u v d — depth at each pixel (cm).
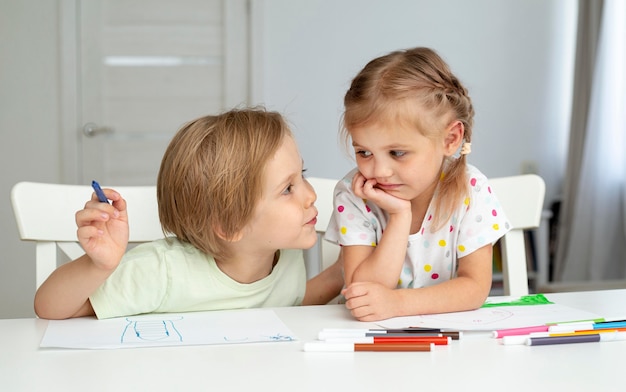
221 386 61
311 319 90
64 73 343
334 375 64
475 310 96
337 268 127
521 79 365
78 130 345
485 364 68
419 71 97
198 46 350
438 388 61
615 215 333
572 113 349
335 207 115
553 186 369
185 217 101
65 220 117
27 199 114
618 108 333
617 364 68
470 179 111
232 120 101
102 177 347
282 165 99
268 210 100
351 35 351
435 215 110
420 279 114
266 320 89
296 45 348
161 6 347
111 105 347
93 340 78
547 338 75
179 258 105
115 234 90
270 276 112
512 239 132
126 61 347
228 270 109
